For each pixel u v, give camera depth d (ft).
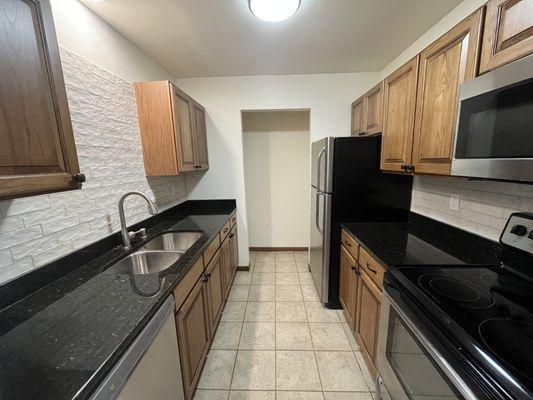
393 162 5.61
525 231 3.65
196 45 6.42
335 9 5.02
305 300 8.13
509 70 2.60
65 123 2.84
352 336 6.45
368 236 5.73
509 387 1.96
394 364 3.85
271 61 7.63
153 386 3.10
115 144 5.43
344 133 9.09
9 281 3.19
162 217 7.55
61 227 4.01
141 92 6.18
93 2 4.54
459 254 4.58
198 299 4.97
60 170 2.79
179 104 6.70
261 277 9.78
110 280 3.80
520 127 2.53
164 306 3.43
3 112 2.19
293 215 12.17
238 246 10.21
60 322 2.81
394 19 5.42
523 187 3.83
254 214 12.25
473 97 3.10
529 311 2.88
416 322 3.08
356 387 5.02
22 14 2.35
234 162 9.45
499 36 2.89
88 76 4.68
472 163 3.15
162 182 7.59
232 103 9.07
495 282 3.54
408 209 7.05
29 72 2.43
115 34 5.53
